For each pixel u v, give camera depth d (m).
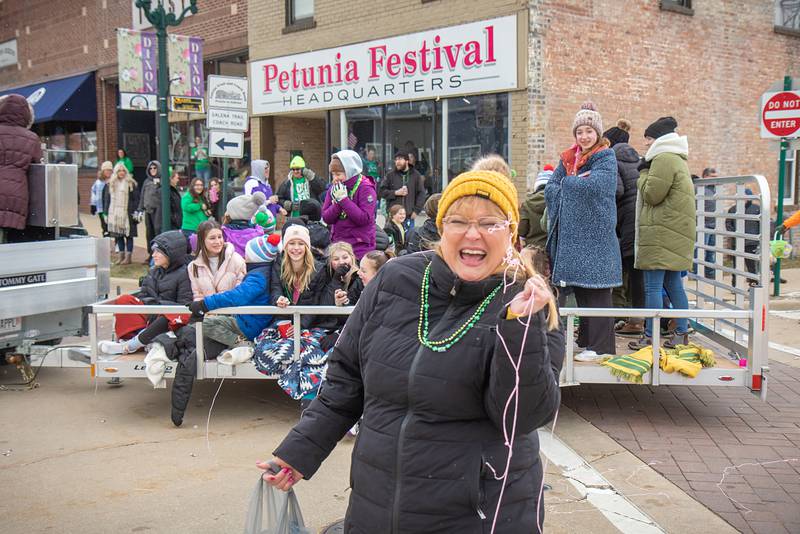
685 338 6.52
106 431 5.82
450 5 12.79
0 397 6.73
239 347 5.97
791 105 11.41
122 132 22.88
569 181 5.93
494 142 12.55
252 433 5.80
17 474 4.96
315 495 4.66
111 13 22.67
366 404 2.47
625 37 13.19
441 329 2.36
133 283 12.65
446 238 2.36
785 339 9.16
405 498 2.30
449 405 2.28
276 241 6.15
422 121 13.66
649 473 4.95
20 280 6.50
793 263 16.06
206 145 20.42
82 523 4.25
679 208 6.19
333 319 6.14
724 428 5.87
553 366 2.28
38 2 26.11
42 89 25.41
